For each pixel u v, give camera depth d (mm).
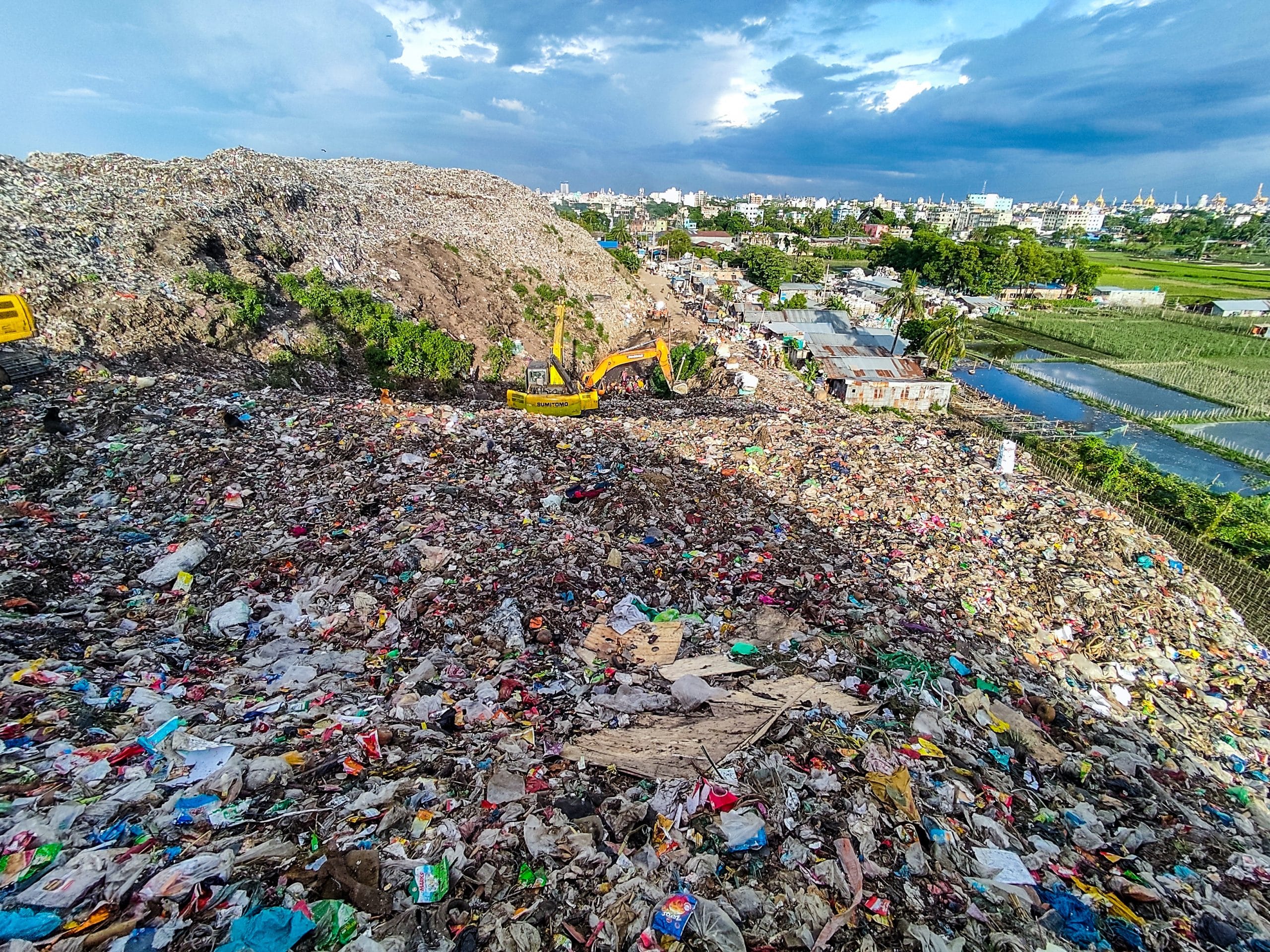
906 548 12555
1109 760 8039
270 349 21344
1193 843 6719
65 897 3992
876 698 7836
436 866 4695
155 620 8102
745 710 7109
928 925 4871
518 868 4871
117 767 5348
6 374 13539
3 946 3602
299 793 5328
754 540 12000
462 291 34188
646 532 12008
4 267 16719
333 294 25203
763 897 4820
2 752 5188
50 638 7152
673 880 4863
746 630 9055
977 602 11367
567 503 12844
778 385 31812
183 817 4859
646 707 7109
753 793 5848
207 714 6332
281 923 4039
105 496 10875
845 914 4785
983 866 5562
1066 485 16688
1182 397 43844
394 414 16578
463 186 45938
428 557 9945
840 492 14766
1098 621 11484
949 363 42594
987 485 15609
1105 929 5230
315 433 14391
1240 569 19516
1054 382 46969
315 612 8719
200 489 11453
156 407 14156
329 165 40500
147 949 3740
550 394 23266
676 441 17312
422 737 6363
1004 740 7809
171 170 27656
